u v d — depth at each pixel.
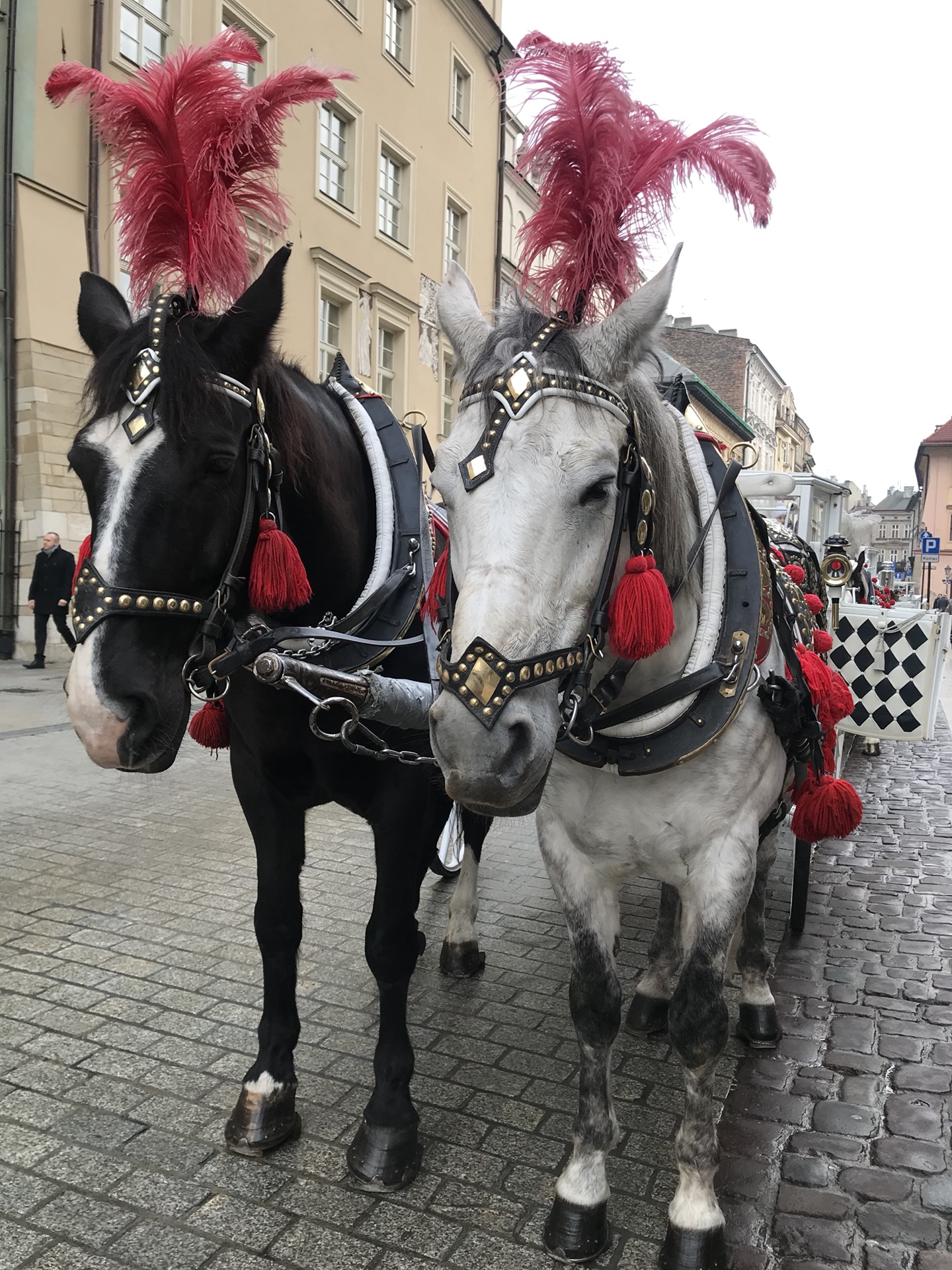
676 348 35.44
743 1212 2.13
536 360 1.55
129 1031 2.87
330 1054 2.78
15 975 3.22
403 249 15.40
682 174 1.81
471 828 3.29
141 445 1.70
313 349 13.31
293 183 12.55
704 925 1.93
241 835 4.84
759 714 2.01
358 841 4.85
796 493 6.77
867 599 7.07
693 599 1.95
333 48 13.26
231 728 2.31
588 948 2.01
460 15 16.52
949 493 48.97
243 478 1.85
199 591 1.80
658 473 1.76
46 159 10.19
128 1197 2.13
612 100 1.84
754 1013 2.91
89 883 4.10
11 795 5.49
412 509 2.36
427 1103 2.54
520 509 1.46
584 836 2.01
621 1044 2.90
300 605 2.03
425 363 16.27
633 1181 2.24
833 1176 2.26
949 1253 2.00
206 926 3.65
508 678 1.40
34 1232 2.01
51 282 10.35
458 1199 2.15
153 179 2.03
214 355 1.84
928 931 3.82
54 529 10.37
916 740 4.00
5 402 10.34
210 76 2.05
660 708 1.87
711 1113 1.96
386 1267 1.93
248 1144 2.27
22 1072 2.63
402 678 2.30
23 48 9.88
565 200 1.86
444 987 3.25
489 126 17.95
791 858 4.84
